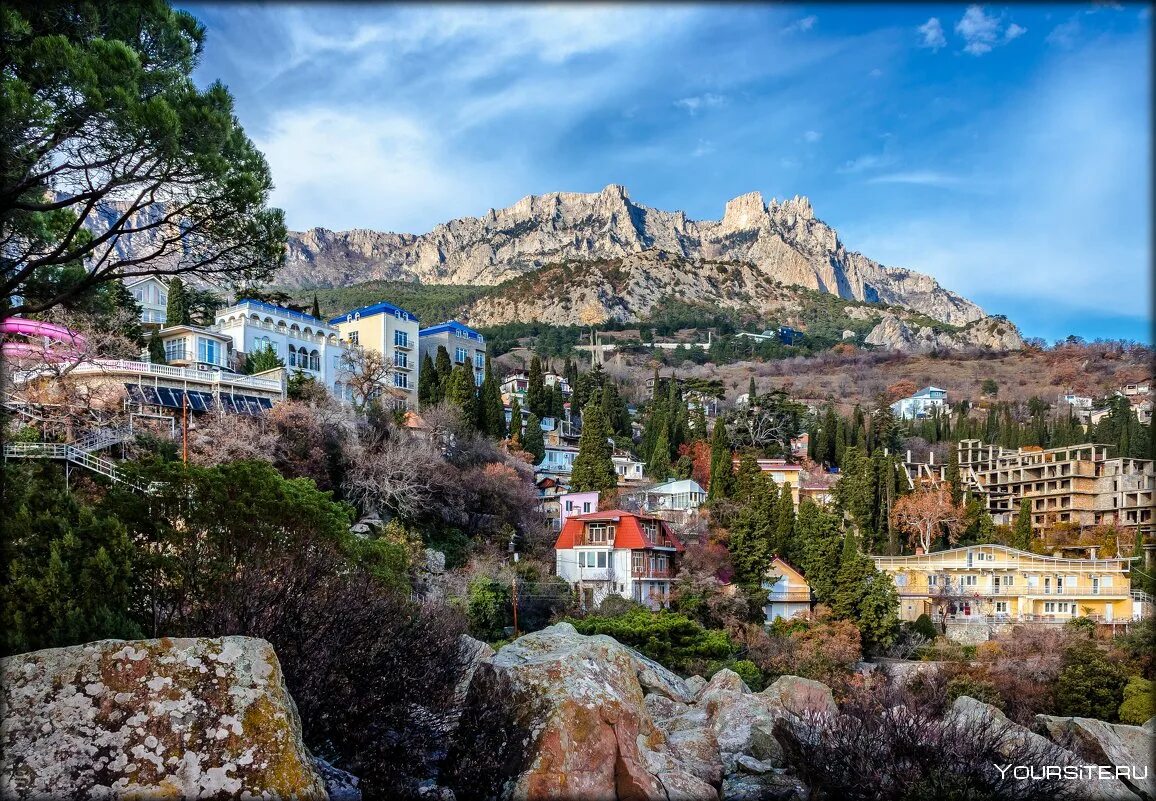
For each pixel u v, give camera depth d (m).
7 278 17.14
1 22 14.45
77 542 14.93
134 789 9.07
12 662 9.96
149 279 74.88
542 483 78.62
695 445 98.19
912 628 62.78
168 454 41.31
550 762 13.80
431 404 79.00
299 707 13.29
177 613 16.16
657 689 26.73
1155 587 68.44
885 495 84.56
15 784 8.78
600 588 55.59
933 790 15.09
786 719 19.23
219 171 16.70
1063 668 45.69
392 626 15.84
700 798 15.14
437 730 14.93
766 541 60.78
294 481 24.08
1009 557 70.94
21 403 37.66
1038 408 144.50
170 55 17.89
